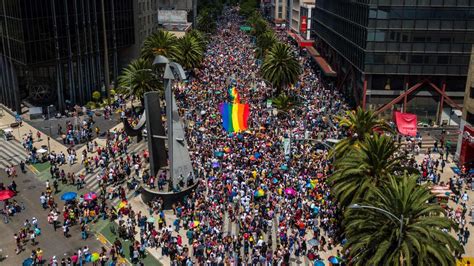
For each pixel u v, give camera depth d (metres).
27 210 54.88
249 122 77.50
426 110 84.75
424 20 78.88
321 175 57.97
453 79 82.56
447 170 64.94
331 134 71.69
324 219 48.91
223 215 52.00
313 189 54.34
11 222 52.22
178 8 199.00
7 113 91.19
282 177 57.88
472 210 51.56
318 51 144.25
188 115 83.31
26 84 95.38
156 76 93.12
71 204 54.28
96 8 96.88
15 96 88.62
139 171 62.88
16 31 83.75
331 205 50.53
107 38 101.75
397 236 32.75
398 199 33.41
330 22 118.25
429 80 82.62
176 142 55.00
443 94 82.81
